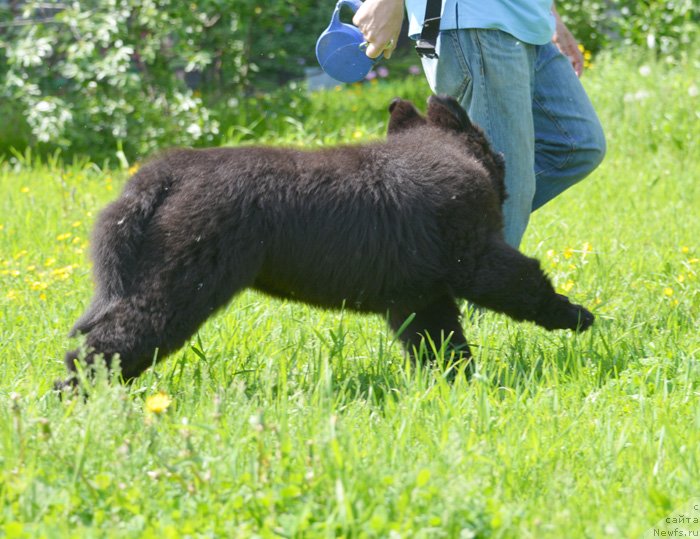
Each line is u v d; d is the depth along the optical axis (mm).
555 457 6270
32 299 10273
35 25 19938
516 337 8906
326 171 7781
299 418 6750
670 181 16797
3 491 5457
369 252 7781
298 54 23797
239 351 8500
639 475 6020
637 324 9312
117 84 19672
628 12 26672
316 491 5473
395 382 7949
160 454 5930
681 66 22828
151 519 5367
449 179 8000
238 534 5102
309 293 7930
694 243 12898
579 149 10086
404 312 8422
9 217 14594
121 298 7277
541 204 10531
